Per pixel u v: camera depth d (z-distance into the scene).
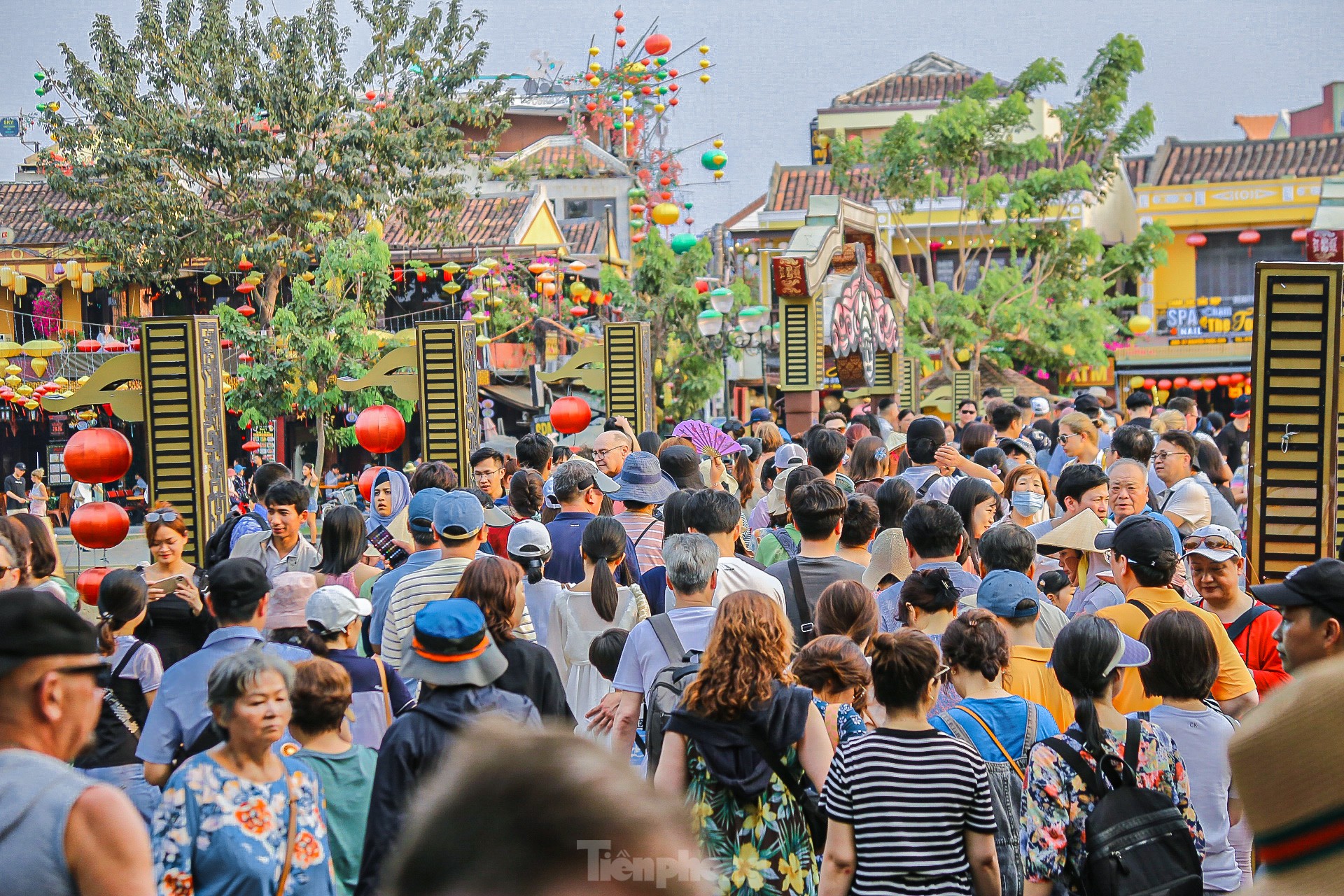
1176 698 5.08
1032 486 9.05
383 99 33.44
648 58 35.97
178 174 33.91
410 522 7.18
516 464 11.99
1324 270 8.55
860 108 48.56
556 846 1.13
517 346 37.06
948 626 5.18
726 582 6.17
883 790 4.32
